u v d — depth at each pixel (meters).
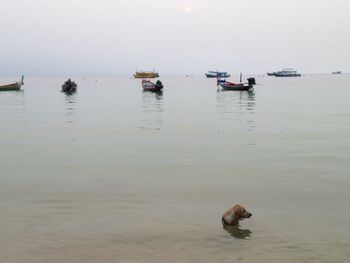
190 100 62.44
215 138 24.52
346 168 16.42
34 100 65.50
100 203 12.36
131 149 21.11
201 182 14.63
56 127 30.67
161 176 15.51
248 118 35.97
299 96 70.25
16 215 11.28
